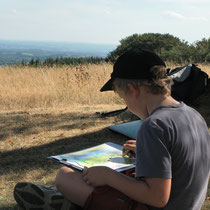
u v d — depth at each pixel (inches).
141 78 56.2
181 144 52.5
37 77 378.3
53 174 124.4
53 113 231.1
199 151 55.4
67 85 324.2
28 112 239.0
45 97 294.2
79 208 67.6
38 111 242.7
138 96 57.7
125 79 57.6
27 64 517.3
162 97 56.9
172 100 57.7
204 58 752.3
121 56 59.2
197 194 56.2
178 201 55.1
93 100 292.0
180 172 53.7
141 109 58.5
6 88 325.1
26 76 389.1
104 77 353.4
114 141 165.0
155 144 51.3
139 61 56.7
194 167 54.4
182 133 53.1
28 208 71.2
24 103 282.2
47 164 134.3
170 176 51.4
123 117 211.9
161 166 50.8
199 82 213.9
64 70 406.6
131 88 57.4
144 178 53.9
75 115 222.4
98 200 61.1
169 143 51.9
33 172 126.4
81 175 65.1
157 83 55.7
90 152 78.4
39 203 69.8
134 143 77.4
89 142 163.9
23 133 180.7
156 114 54.2
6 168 130.6
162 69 56.7
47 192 70.1
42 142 164.1
